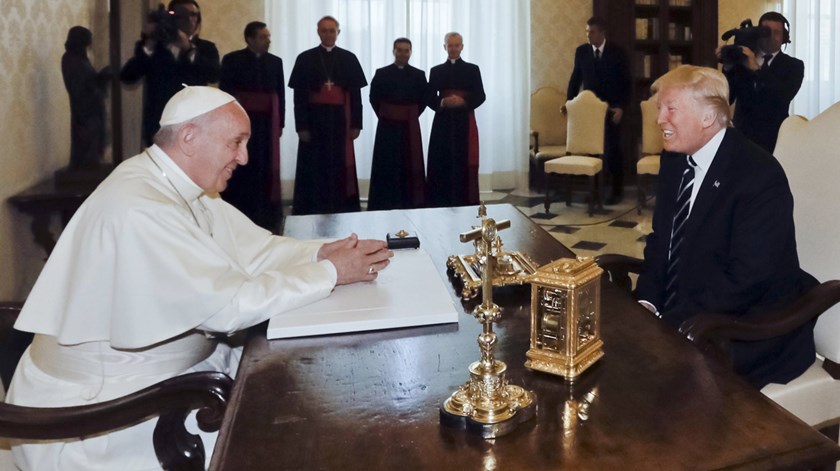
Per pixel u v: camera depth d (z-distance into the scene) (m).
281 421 1.19
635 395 1.24
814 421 2.01
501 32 7.35
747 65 5.95
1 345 2.04
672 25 7.18
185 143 1.88
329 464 1.05
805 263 2.17
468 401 1.16
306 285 1.70
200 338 1.92
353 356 1.45
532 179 7.59
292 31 6.84
